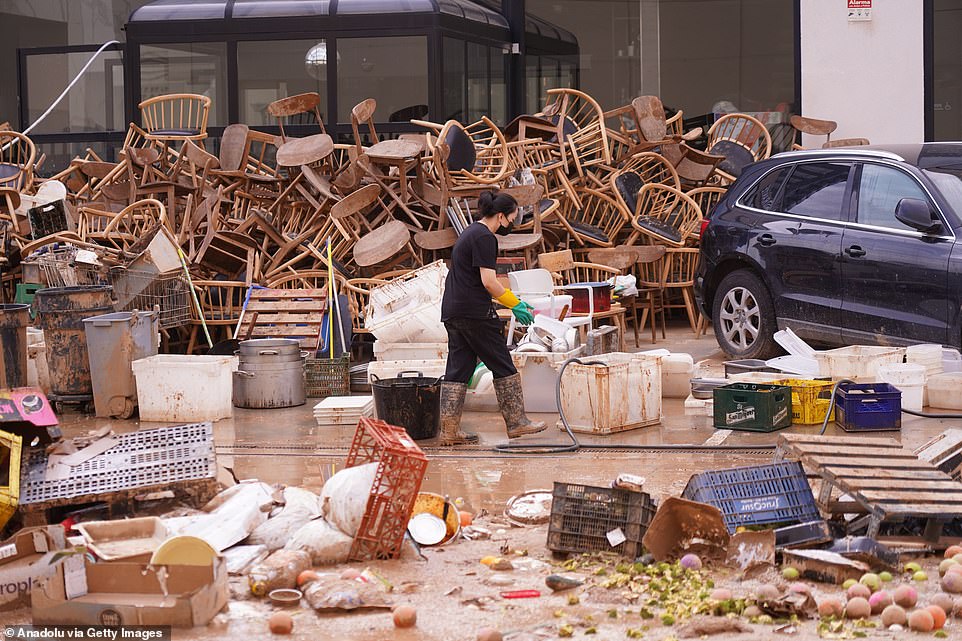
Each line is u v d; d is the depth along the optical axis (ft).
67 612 17.39
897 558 19.60
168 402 33.65
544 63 61.72
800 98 58.29
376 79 55.88
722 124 59.11
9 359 34.47
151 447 23.13
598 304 40.42
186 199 48.21
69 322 34.86
